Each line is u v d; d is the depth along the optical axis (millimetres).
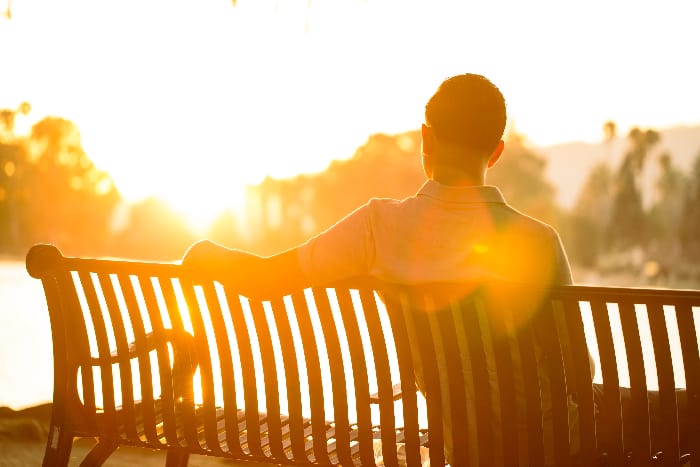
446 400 3191
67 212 120000
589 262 125750
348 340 3271
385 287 3176
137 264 3402
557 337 3043
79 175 120250
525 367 3080
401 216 3158
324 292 3260
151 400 3568
